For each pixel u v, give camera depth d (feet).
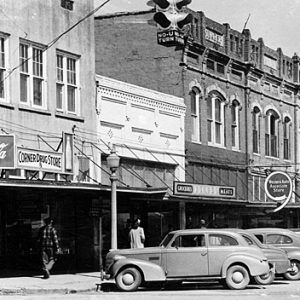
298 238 86.22
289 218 151.94
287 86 160.25
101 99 101.30
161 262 71.87
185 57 122.62
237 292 69.41
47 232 78.69
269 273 77.25
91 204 95.09
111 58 128.47
